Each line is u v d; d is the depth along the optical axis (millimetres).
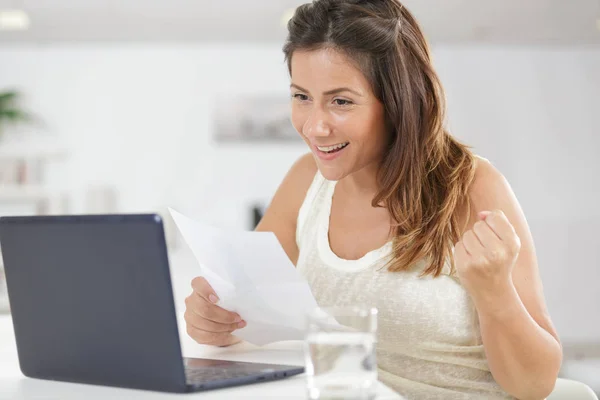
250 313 1325
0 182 6441
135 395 1012
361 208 1501
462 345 1396
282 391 1007
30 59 6707
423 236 1392
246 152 6809
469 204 1423
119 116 6754
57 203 6395
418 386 1381
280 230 1681
